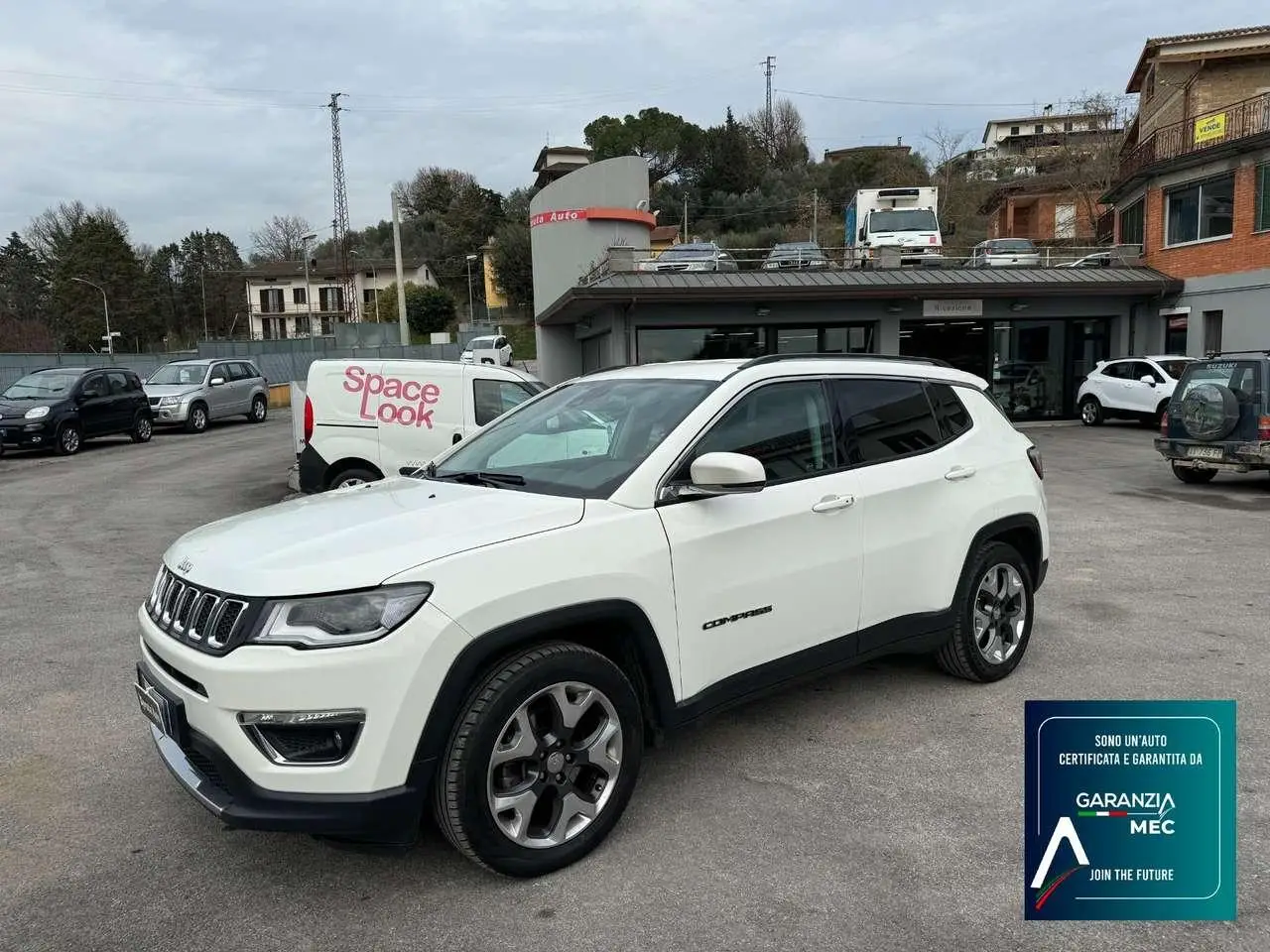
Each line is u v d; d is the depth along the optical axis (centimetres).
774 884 300
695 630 345
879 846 323
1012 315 2239
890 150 7612
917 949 267
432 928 279
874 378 444
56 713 463
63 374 1927
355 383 914
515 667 296
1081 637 568
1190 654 530
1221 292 2177
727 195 7325
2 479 1473
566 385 461
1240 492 1171
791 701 463
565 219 2695
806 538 382
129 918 288
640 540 328
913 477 434
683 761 395
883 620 421
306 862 320
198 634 287
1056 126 9219
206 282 9038
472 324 6347
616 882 303
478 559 292
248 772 271
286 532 320
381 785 274
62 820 353
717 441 367
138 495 1259
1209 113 2381
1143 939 272
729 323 2092
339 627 271
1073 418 2320
